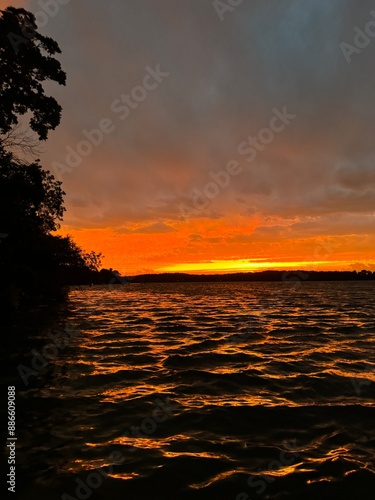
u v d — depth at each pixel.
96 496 4.47
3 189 23.67
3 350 14.08
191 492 4.57
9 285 28.12
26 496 4.46
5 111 23.16
